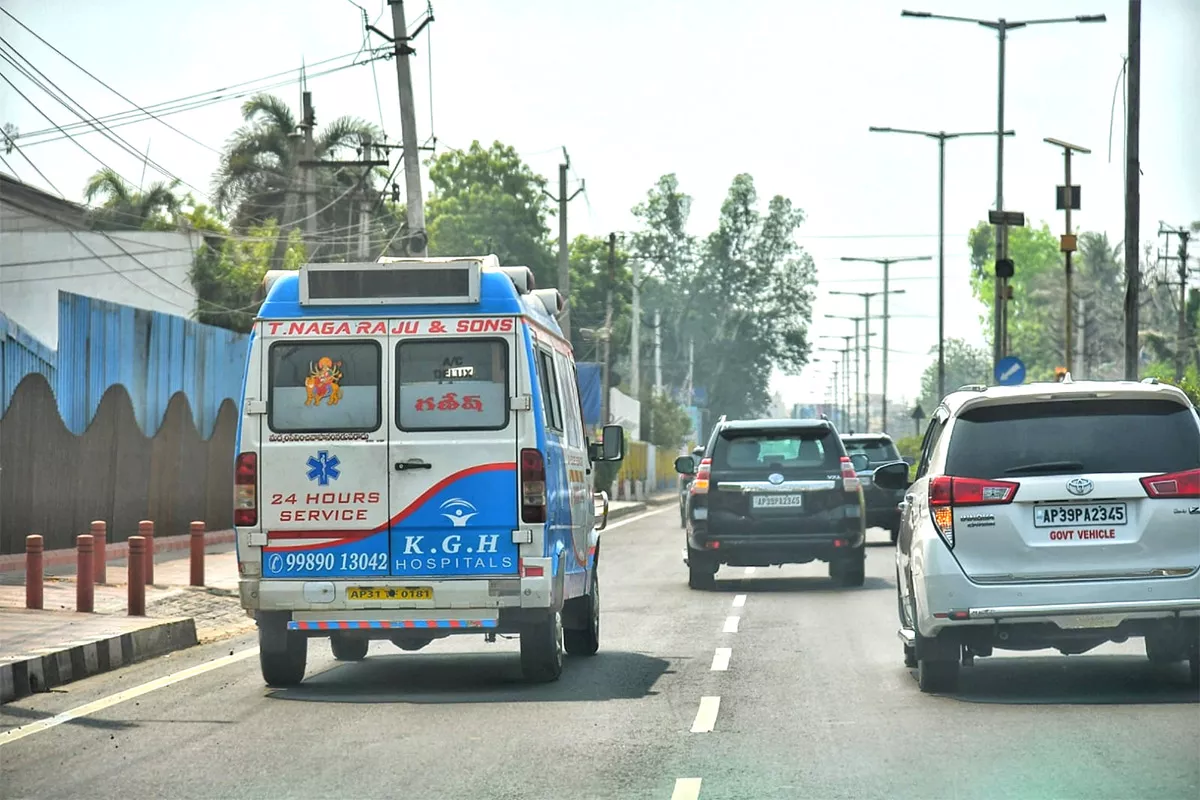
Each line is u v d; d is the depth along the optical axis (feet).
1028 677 54.95
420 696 53.16
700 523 95.86
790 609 83.56
